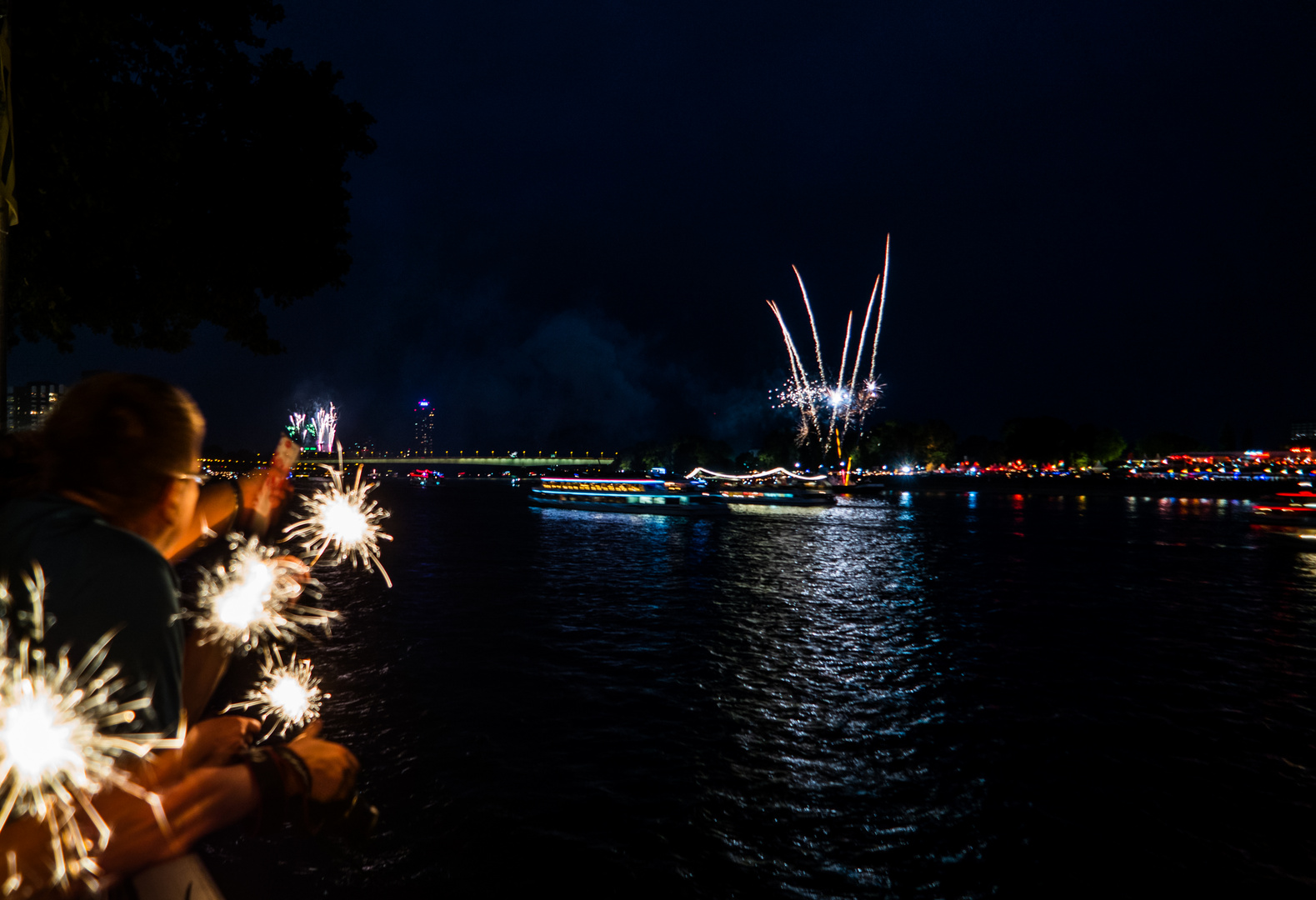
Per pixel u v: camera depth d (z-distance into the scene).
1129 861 7.35
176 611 1.28
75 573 1.17
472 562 33.84
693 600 22.95
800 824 8.00
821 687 13.18
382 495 150.25
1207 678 14.02
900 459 184.12
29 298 13.13
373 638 16.52
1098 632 18.56
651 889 6.71
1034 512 84.00
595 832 7.70
